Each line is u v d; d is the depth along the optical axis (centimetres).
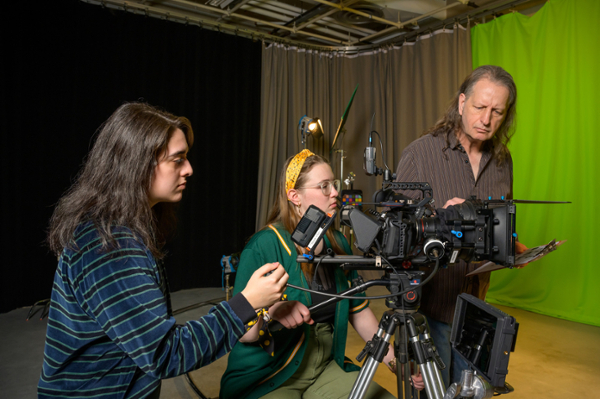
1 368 242
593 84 332
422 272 95
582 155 339
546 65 359
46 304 353
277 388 111
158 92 428
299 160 123
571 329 314
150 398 80
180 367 69
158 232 97
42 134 368
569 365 249
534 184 369
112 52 401
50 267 376
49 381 73
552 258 355
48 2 366
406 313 96
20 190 359
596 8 330
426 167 145
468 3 411
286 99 491
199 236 456
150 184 78
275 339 111
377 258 92
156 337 67
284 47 489
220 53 464
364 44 520
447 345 139
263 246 119
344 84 517
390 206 95
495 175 147
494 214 91
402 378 105
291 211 124
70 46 379
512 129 144
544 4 361
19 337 294
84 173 79
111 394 74
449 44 432
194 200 451
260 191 485
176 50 438
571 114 345
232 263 293
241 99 478
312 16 432
